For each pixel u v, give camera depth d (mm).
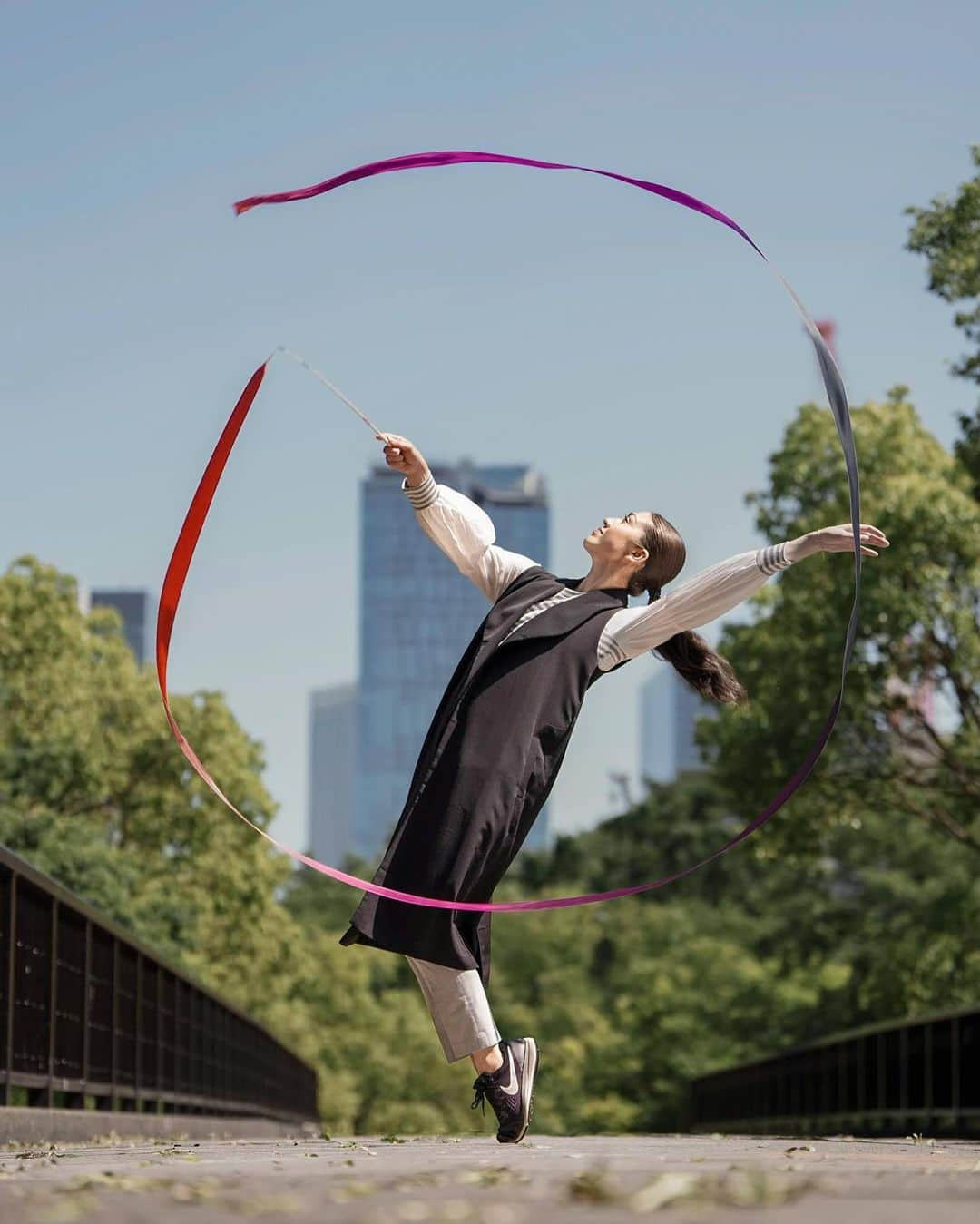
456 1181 3188
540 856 79750
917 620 21531
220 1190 2932
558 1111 57125
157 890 30797
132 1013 12953
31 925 9055
